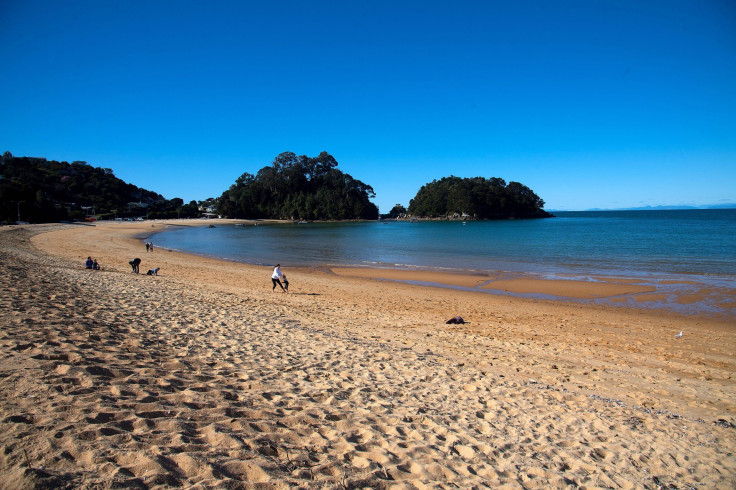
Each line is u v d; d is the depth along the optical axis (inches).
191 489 110.3
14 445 115.6
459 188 5762.8
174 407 165.0
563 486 153.5
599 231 2696.9
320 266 1186.0
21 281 436.8
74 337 242.7
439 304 654.5
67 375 177.6
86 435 128.0
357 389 232.7
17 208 2950.3
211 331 334.6
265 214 6053.2
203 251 1678.2
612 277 911.7
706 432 223.9
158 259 1219.2
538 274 981.8
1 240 1314.0
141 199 6402.6
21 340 217.3
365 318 503.5
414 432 181.9
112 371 193.6
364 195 6141.7
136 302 419.8
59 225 2797.7
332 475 133.9
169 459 123.3
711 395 286.5
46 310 306.5
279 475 126.5
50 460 111.3
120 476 109.4
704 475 176.2
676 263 1107.9
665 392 288.7
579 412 237.8
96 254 1238.3
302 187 6058.1
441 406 223.5
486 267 1117.1
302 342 334.6
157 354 243.4
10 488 96.0
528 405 239.5
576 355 375.2
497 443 183.5
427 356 332.5
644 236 2143.2
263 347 303.1
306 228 4018.2
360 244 2010.3
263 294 649.6
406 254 1485.0
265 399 197.3
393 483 136.5
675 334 482.3
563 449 186.4
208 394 188.7
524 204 5910.4
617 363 356.5
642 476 170.4
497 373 303.4
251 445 143.4
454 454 167.3
